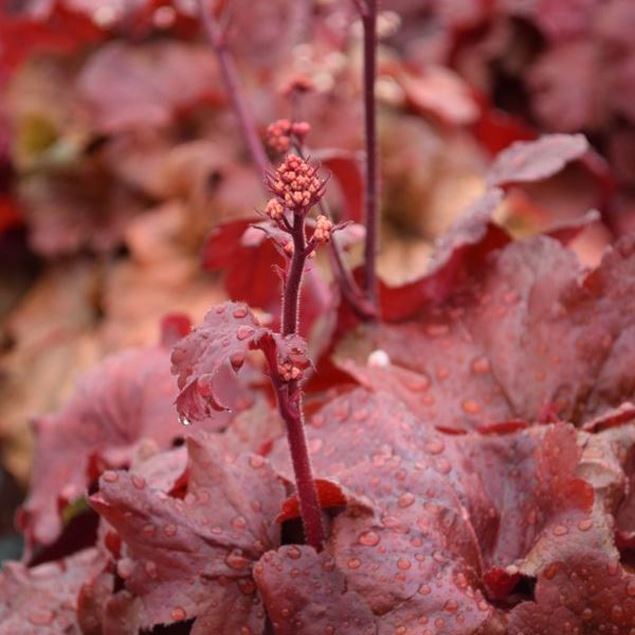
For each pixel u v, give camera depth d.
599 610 0.61
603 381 0.70
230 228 0.76
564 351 0.71
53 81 1.33
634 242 0.70
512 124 1.31
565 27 1.38
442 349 0.73
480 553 0.63
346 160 0.80
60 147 1.30
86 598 0.66
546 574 0.61
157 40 1.32
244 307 0.58
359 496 0.62
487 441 0.66
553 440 0.63
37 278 1.37
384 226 1.24
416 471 0.64
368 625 0.61
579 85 1.37
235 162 1.25
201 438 0.65
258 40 1.29
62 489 0.77
